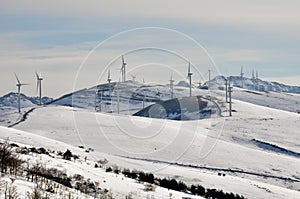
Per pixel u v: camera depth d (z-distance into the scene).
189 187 36.78
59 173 23.89
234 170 68.50
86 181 24.31
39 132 71.31
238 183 46.09
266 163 77.62
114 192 24.75
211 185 43.00
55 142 46.62
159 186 30.58
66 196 18.95
